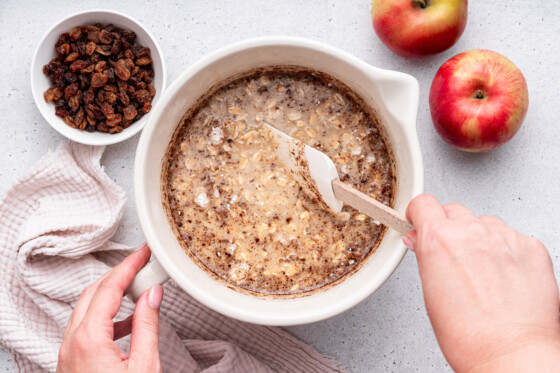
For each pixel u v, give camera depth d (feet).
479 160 2.09
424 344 2.09
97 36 2.05
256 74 1.86
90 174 2.06
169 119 1.77
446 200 2.09
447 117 1.96
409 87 1.66
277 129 1.87
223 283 1.82
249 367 2.02
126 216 2.09
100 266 2.04
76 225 2.00
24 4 2.12
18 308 2.03
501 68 1.93
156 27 2.12
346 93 1.86
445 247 1.34
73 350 1.60
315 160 1.70
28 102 2.12
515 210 2.08
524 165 2.09
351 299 1.64
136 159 1.70
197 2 2.12
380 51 2.11
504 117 1.92
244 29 2.11
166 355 1.99
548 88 2.09
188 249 1.85
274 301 1.77
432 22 1.94
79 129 2.06
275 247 1.85
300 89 1.87
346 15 2.11
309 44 1.71
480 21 2.10
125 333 1.74
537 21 2.10
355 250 1.84
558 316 1.33
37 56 2.02
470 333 1.30
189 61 2.11
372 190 1.84
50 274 2.01
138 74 2.05
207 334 2.08
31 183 2.02
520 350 1.26
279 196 1.86
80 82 2.06
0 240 2.03
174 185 1.86
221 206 1.86
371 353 2.10
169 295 2.07
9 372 2.10
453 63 1.96
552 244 2.07
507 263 1.33
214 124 1.88
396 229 1.54
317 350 2.10
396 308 2.09
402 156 1.71
